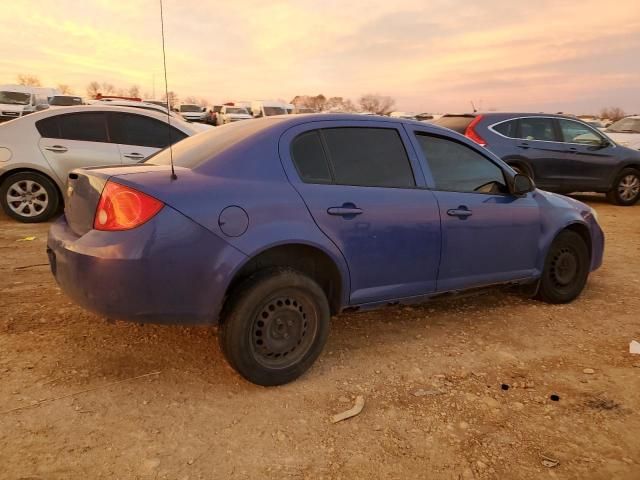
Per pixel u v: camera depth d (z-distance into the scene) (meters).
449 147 3.94
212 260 2.77
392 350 3.65
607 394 3.16
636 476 2.44
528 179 4.17
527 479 2.40
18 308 3.95
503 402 3.04
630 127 14.21
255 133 3.17
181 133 7.43
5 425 2.56
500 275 4.15
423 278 3.66
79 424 2.61
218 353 3.43
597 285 5.34
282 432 2.66
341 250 3.19
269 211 2.93
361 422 2.78
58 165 6.86
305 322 3.12
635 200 10.95
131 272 2.65
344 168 3.34
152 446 2.49
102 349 3.39
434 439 2.67
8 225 6.73
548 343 3.88
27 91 23.53
